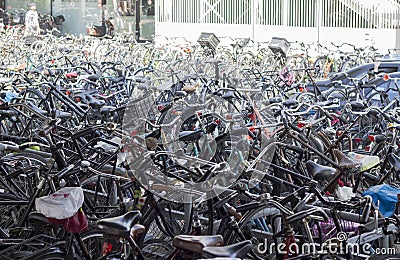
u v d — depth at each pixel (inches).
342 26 725.9
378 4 709.3
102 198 202.7
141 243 177.9
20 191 206.4
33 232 186.2
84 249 168.2
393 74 410.6
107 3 818.8
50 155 211.8
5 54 544.1
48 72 402.6
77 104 313.4
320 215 173.0
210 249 132.3
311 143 229.9
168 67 402.9
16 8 800.9
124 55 548.1
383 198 184.7
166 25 805.2
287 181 204.5
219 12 786.8
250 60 538.9
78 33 813.9
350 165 191.5
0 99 304.3
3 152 216.1
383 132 278.7
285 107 303.0
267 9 760.3
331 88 366.0
